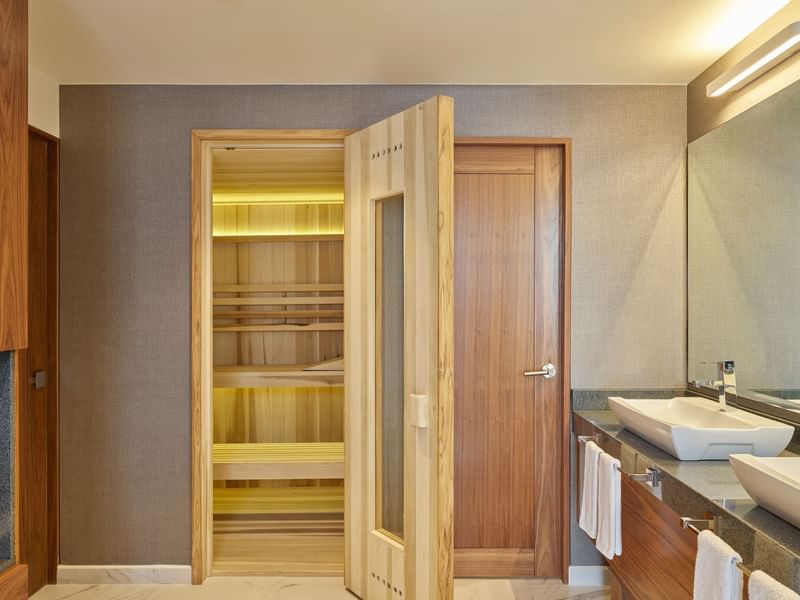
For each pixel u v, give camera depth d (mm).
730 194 2938
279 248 4895
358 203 3178
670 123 3418
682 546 2043
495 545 3480
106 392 3389
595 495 2754
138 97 3383
